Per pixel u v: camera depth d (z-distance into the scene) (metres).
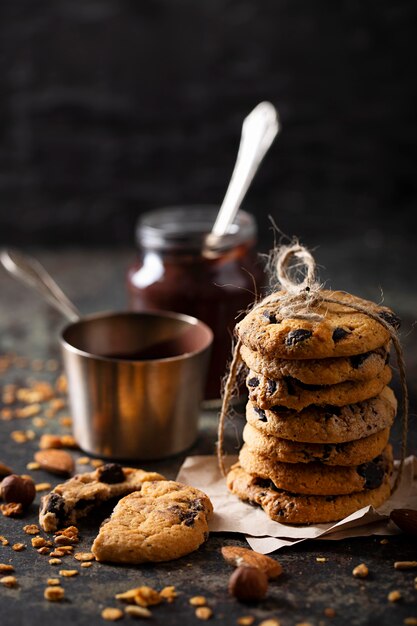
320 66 0.98
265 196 1.01
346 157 1.00
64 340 0.60
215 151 1.00
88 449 0.59
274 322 0.52
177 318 0.62
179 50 0.97
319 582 0.49
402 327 0.76
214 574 0.49
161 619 0.47
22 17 0.96
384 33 0.96
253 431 0.54
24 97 0.98
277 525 0.52
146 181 1.01
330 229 1.02
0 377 0.70
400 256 0.94
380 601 0.48
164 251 0.65
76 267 0.93
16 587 0.49
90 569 0.50
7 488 0.54
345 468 0.53
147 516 0.52
